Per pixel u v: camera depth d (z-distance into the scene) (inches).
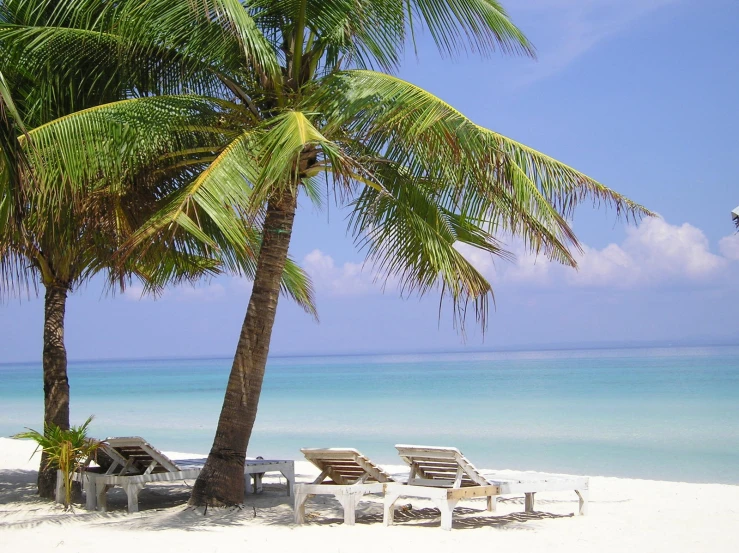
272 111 347.6
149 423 1091.9
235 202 290.8
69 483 361.7
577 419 1031.0
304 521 326.6
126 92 358.0
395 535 295.1
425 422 1042.1
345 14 344.2
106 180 334.0
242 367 350.9
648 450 721.0
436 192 375.6
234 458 348.5
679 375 2144.4
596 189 338.6
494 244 404.5
